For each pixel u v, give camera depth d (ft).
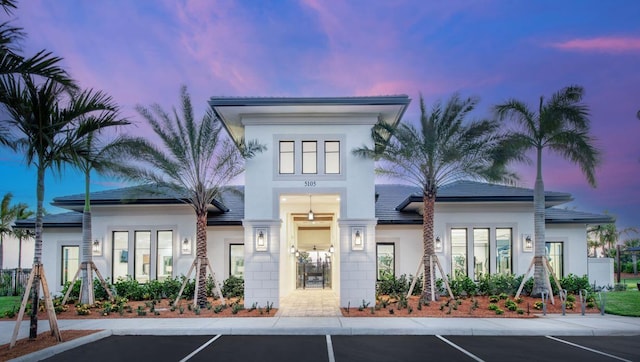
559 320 53.52
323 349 39.83
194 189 63.82
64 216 86.84
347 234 62.80
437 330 47.09
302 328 47.70
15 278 92.73
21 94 40.22
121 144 61.57
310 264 100.68
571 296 66.44
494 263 78.54
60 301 67.05
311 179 63.41
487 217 79.05
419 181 67.97
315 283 100.01
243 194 73.87
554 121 66.03
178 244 77.92
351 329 47.52
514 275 75.51
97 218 79.36
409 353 38.19
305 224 101.50
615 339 44.34
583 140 66.33
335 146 64.44
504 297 67.05
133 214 78.95
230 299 72.18
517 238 78.54
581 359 36.01
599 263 84.33
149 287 73.36
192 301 69.77
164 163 62.18
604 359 36.01
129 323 52.03
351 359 36.14
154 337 45.88
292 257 90.74
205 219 64.44
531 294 69.51
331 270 96.99
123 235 79.41
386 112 64.13
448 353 38.17
